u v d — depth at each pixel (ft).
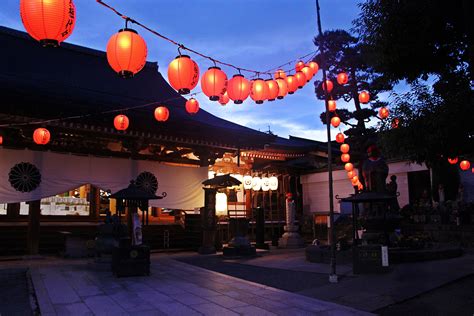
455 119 17.83
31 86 46.34
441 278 29.60
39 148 47.60
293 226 65.98
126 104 54.39
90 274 35.47
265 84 29.76
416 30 18.71
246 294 26.81
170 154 61.36
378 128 22.20
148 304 23.91
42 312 22.03
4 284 33.04
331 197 32.30
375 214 43.37
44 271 37.09
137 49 19.72
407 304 23.86
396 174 72.33
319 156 87.40
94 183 50.80
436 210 59.88
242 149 61.77
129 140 53.11
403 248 40.96
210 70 26.27
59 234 53.42
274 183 75.41
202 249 54.19
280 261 45.57
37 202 47.65
